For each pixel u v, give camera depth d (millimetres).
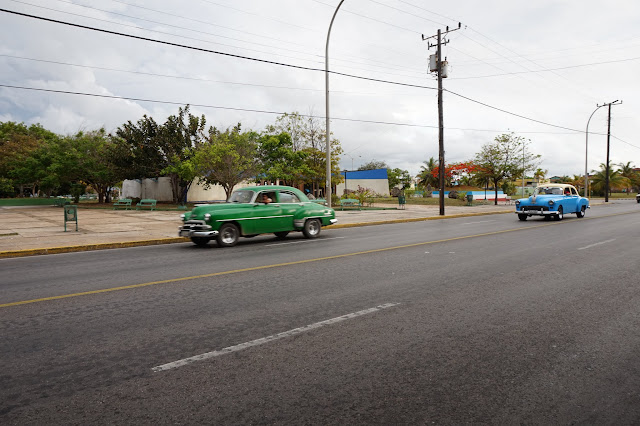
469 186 64062
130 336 4359
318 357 3809
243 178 30969
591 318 4922
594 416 2855
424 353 3898
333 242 12344
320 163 35906
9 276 7840
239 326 4645
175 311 5234
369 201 36750
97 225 18031
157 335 4383
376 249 10609
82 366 3637
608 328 4578
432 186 69812
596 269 7836
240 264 8609
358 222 19484
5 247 11484
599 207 34125
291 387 3244
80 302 5719
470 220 21547
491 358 3787
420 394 3143
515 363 3686
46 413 2879
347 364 3660
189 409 2922
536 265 8250
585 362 3707
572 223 18453
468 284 6621
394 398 3082
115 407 2953
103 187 38344
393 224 19562
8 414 2859
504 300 5684
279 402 3023
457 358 3787
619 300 5680
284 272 7660
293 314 5070
